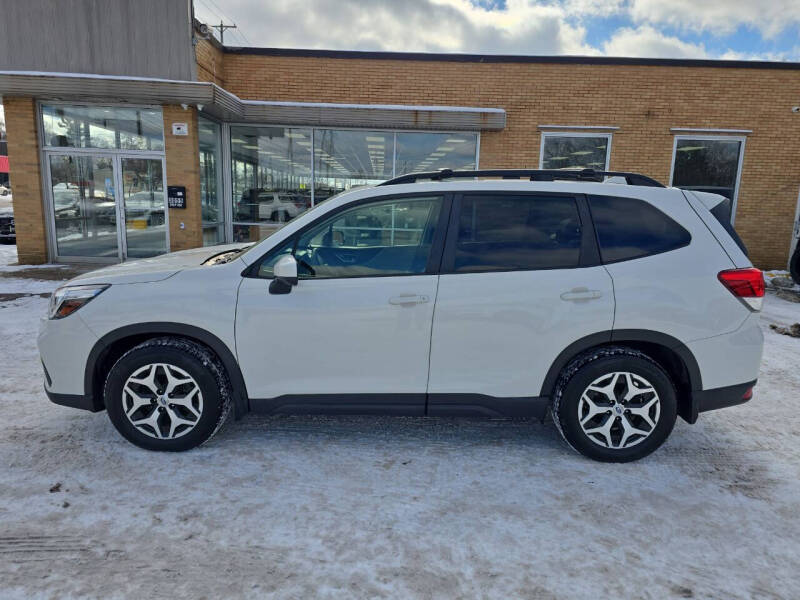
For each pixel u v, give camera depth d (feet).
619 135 38.65
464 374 10.74
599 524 8.88
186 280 10.82
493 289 10.51
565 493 9.79
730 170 39.19
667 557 8.07
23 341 18.85
